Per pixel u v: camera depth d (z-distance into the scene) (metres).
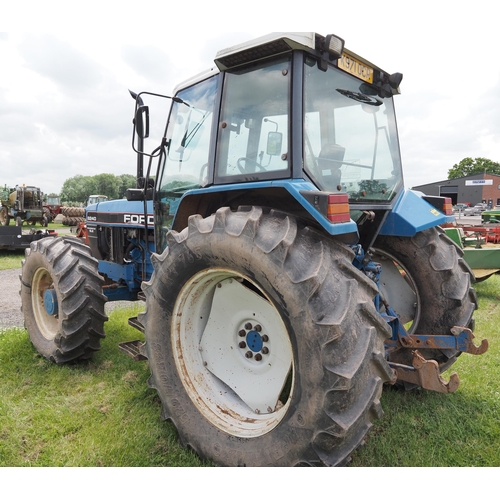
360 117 3.05
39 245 4.02
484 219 14.03
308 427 2.00
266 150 2.61
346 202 2.19
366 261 2.90
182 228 3.08
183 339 2.69
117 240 4.75
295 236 2.14
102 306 3.75
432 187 65.88
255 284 2.23
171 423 2.87
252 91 2.70
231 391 2.67
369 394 1.95
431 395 3.26
